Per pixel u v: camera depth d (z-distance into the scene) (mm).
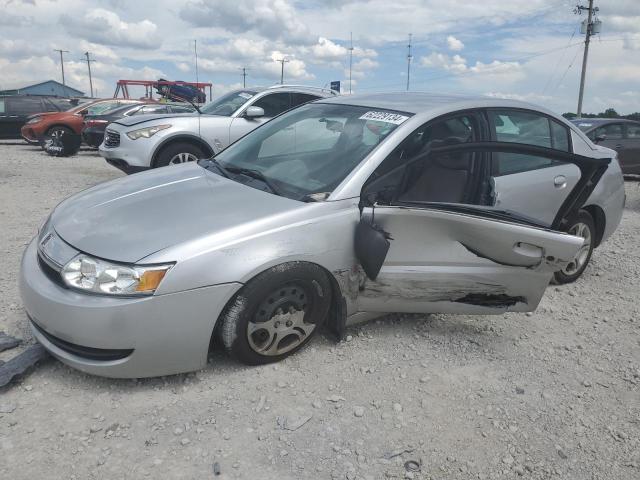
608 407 3061
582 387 3248
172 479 2357
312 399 2943
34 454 2455
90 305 2709
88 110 15898
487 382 3225
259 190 3455
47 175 10781
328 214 3180
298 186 3430
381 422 2799
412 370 3287
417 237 3357
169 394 2914
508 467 2561
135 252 2793
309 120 4148
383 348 3516
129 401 2846
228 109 9031
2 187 8922
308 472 2441
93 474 2363
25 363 3000
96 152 16750
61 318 2758
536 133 4379
